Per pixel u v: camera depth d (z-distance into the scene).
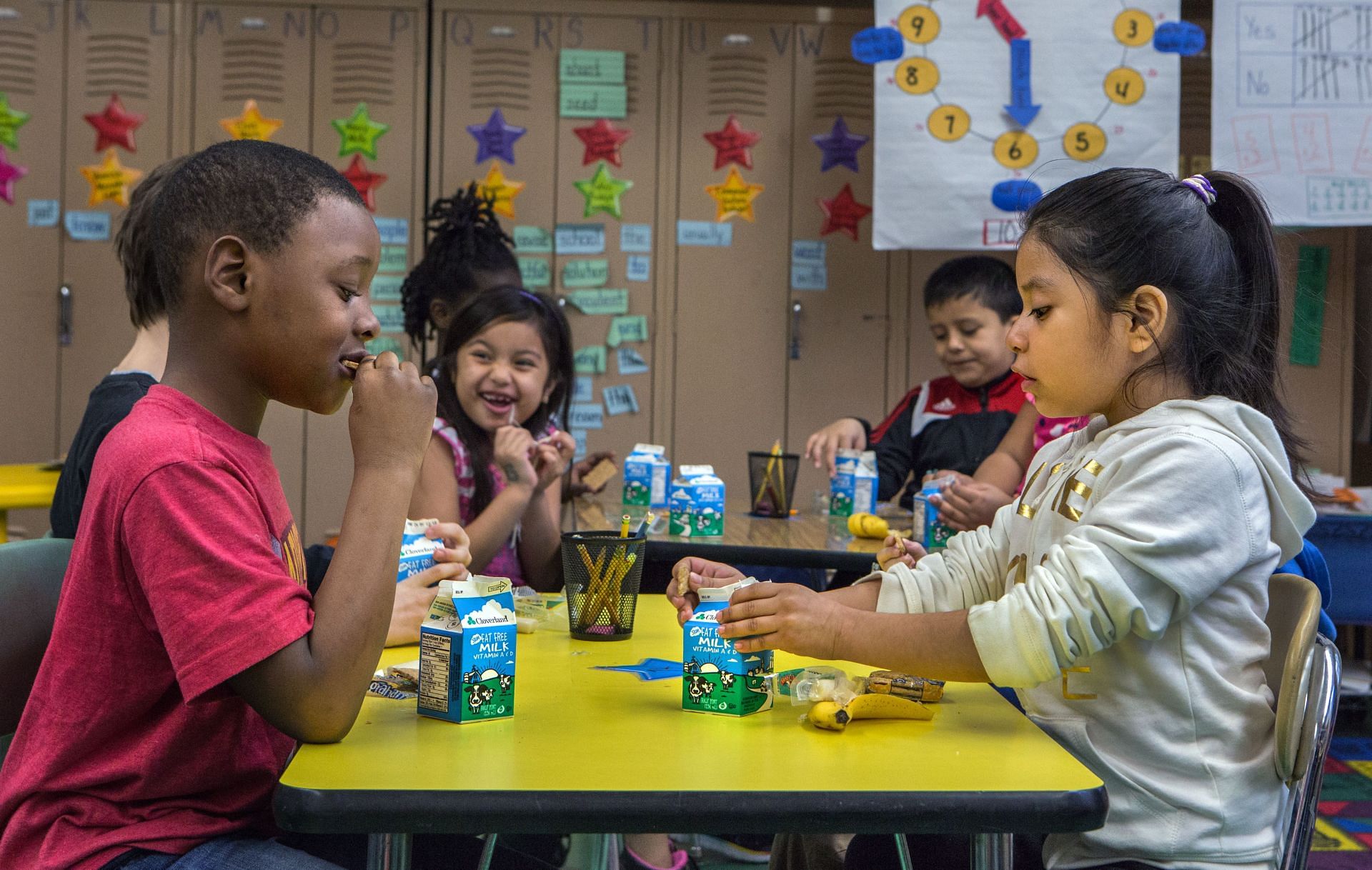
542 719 1.03
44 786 0.99
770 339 4.03
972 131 3.53
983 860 0.91
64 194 3.88
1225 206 1.21
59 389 3.91
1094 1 3.50
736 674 1.05
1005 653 1.03
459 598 1.02
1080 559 1.03
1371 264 3.85
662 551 2.12
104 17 3.85
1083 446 1.23
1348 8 3.46
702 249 4.00
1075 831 0.85
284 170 1.04
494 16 3.91
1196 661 1.08
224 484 0.98
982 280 2.97
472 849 1.30
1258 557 1.07
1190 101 3.92
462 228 3.25
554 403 2.48
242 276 1.03
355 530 1.00
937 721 1.05
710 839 2.45
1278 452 1.11
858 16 3.96
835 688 1.05
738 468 4.05
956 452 3.00
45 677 1.02
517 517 2.11
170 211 1.06
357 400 1.04
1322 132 3.48
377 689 1.12
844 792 0.84
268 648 0.92
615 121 3.96
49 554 1.29
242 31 3.87
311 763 0.89
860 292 4.03
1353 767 3.02
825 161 3.98
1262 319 1.20
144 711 1.01
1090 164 3.53
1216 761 1.07
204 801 1.03
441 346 2.89
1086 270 1.13
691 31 3.95
